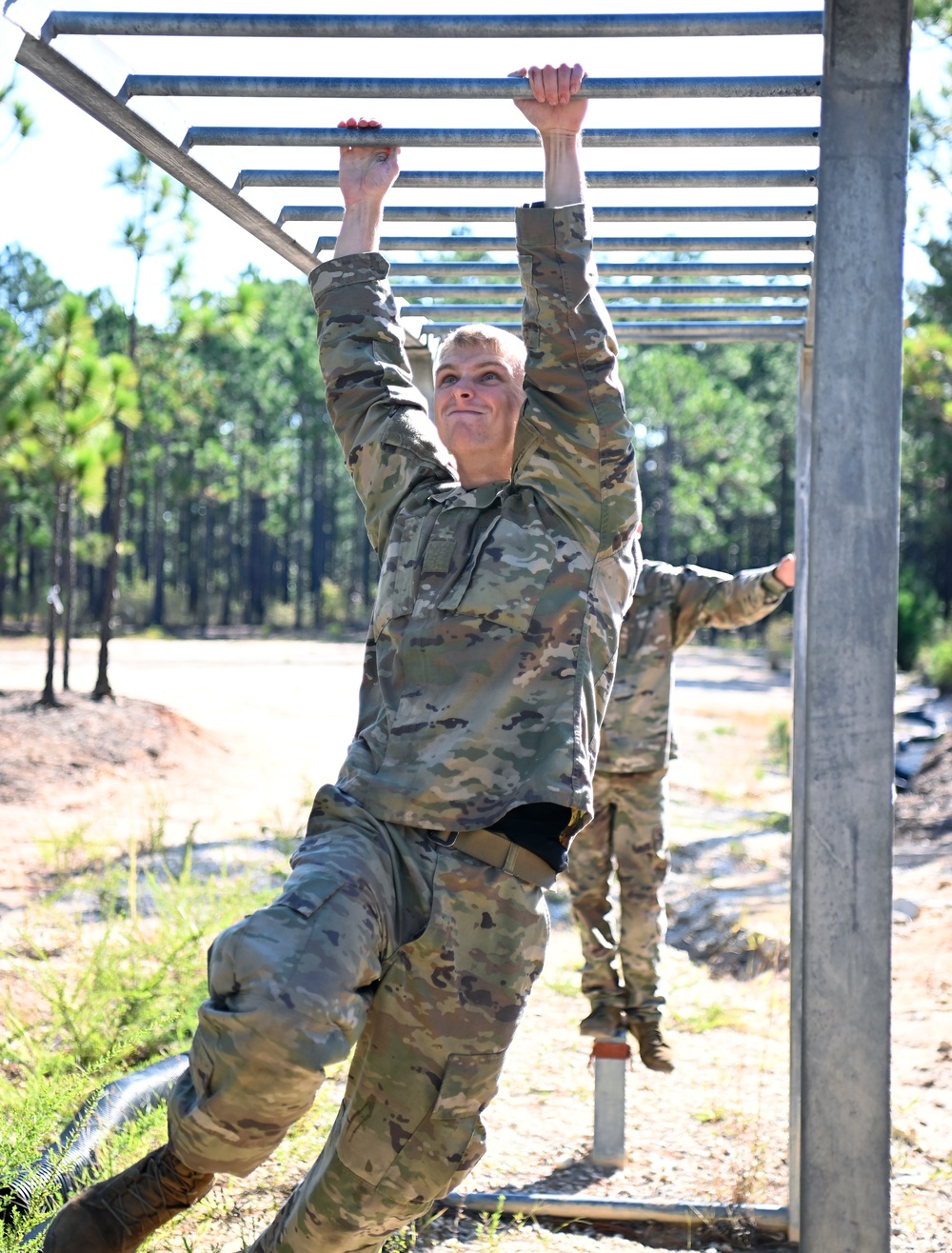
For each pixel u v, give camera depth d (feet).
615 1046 12.21
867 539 6.05
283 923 6.00
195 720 52.06
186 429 134.21
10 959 16.70
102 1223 6.46
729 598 13.12
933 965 20.76
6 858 25.98
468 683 6.73
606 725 13.03
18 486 73.77
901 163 6.03
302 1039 5.71
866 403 6.06
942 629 94.99
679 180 8.45
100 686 51.01
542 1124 13.29
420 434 7.70
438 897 6.54
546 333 6.96
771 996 17.90
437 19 6.55
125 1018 14.21
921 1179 12.19
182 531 203.72
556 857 6.74
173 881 19.88
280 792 37.99
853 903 6.00
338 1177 6.67
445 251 10.20
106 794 35.96
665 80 6.93
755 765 47.06
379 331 8.05
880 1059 5.97
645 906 13.00
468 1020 6.55
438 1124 6.58
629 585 7.45
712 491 156.04
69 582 53.52
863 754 6.02
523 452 7.13
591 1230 10.94
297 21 6.65
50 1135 10.85
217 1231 9.92
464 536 7.02
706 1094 14.35
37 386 49.39
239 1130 5.89
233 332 61.62
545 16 6.58
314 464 183.42
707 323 12.30
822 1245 5.97
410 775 6.64
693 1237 10.87
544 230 6.89
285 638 147.43
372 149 8.14
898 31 6.02
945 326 65.82
